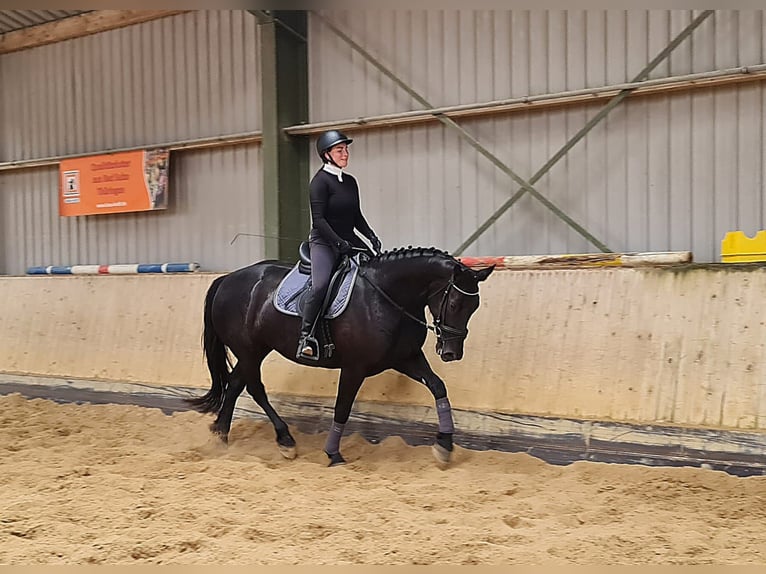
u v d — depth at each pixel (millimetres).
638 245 6098
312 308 4512
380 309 4508
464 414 5078
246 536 3307
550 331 5102
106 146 8977
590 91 6012
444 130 6941
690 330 4656
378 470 4656
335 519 3533
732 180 5723
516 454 4750
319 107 7531
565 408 4859
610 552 3062
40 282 7852
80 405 6914
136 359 6934
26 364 7590
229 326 5098
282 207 7398
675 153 5934
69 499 3898
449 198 6938
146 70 8617
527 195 6562
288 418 5789
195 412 6230
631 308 4895
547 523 3502
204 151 8320
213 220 8297
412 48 7012
